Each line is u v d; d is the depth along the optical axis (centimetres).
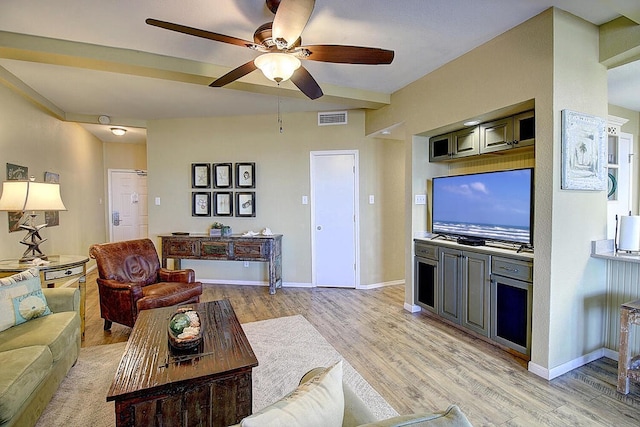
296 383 228
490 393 217
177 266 489
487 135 304
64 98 407
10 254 343
